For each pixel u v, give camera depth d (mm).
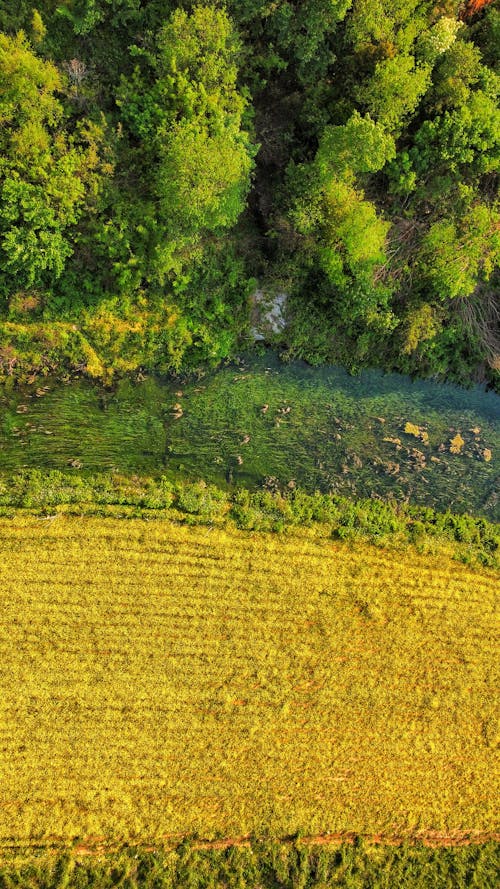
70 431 16812
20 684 15977
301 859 15641
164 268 15359
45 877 15141
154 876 15289
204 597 16609
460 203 15766
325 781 16250
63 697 16016
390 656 16875
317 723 16469
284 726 16375
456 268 15617
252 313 17172
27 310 16250
